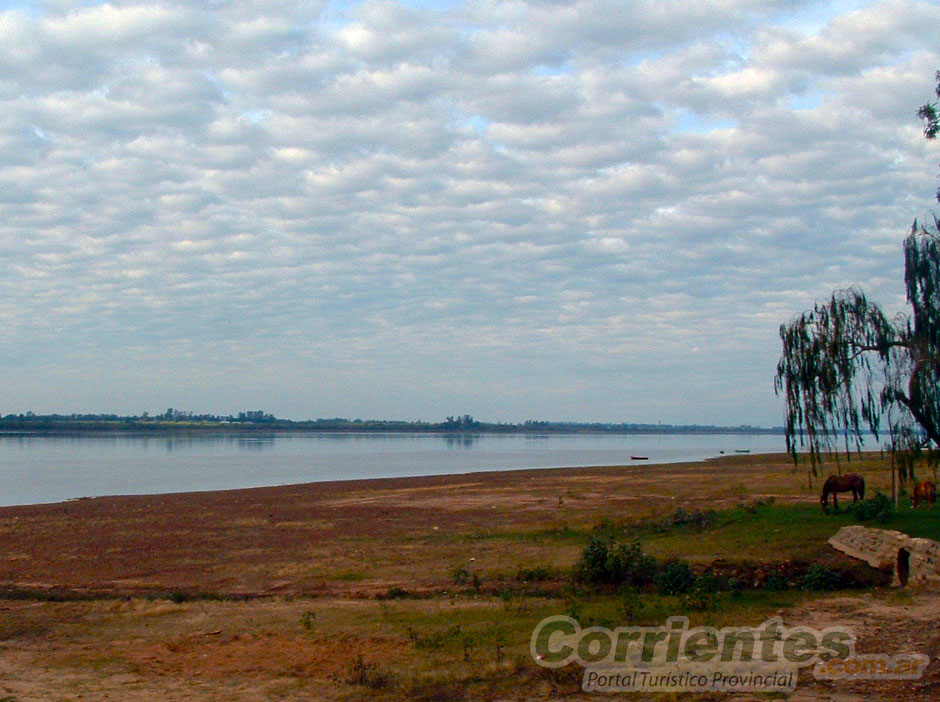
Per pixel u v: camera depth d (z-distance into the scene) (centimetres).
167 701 1202
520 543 2816
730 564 2084
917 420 2091
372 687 1239
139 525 3712
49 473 8062
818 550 2141
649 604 1741
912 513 2373
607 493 4762
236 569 2555
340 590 2181
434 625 1669
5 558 2839
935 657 1257
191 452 13675
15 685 1302
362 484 6216
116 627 1778
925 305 2039
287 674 1356
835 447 2370
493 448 16600
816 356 2292
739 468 7144
